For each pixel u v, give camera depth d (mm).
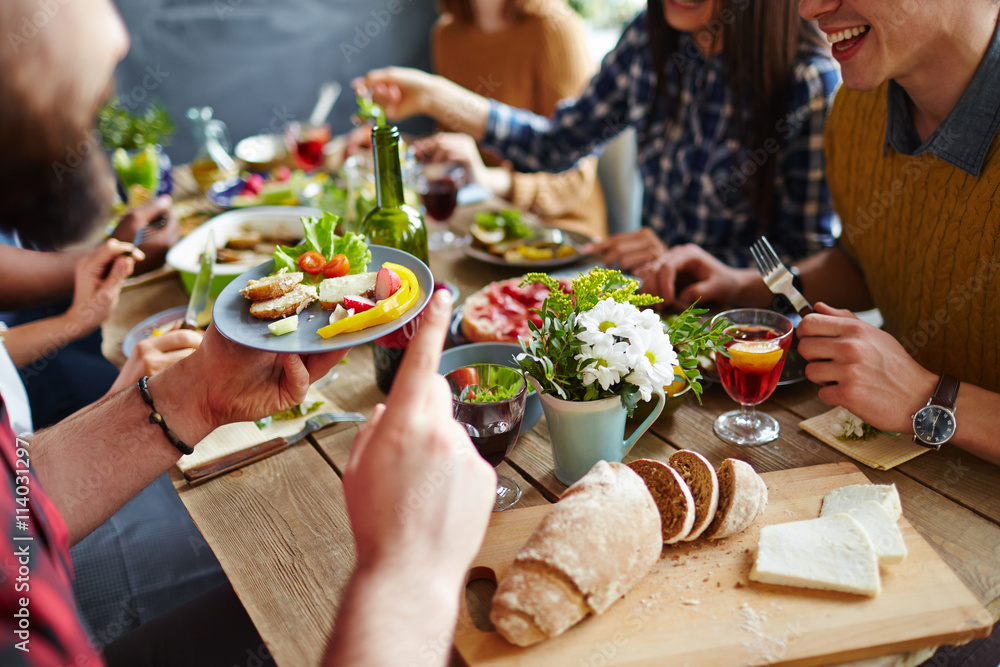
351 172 1664
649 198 2086
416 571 569
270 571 816
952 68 1031
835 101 1417
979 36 993
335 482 965
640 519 704
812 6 1045
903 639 641
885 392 929
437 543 581
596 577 655
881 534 742
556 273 1576
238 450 1031
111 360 1331
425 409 578
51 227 1041
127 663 1024
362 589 557
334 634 552
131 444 899
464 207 2049
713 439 1008
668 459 933
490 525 823
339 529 877
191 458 1014
